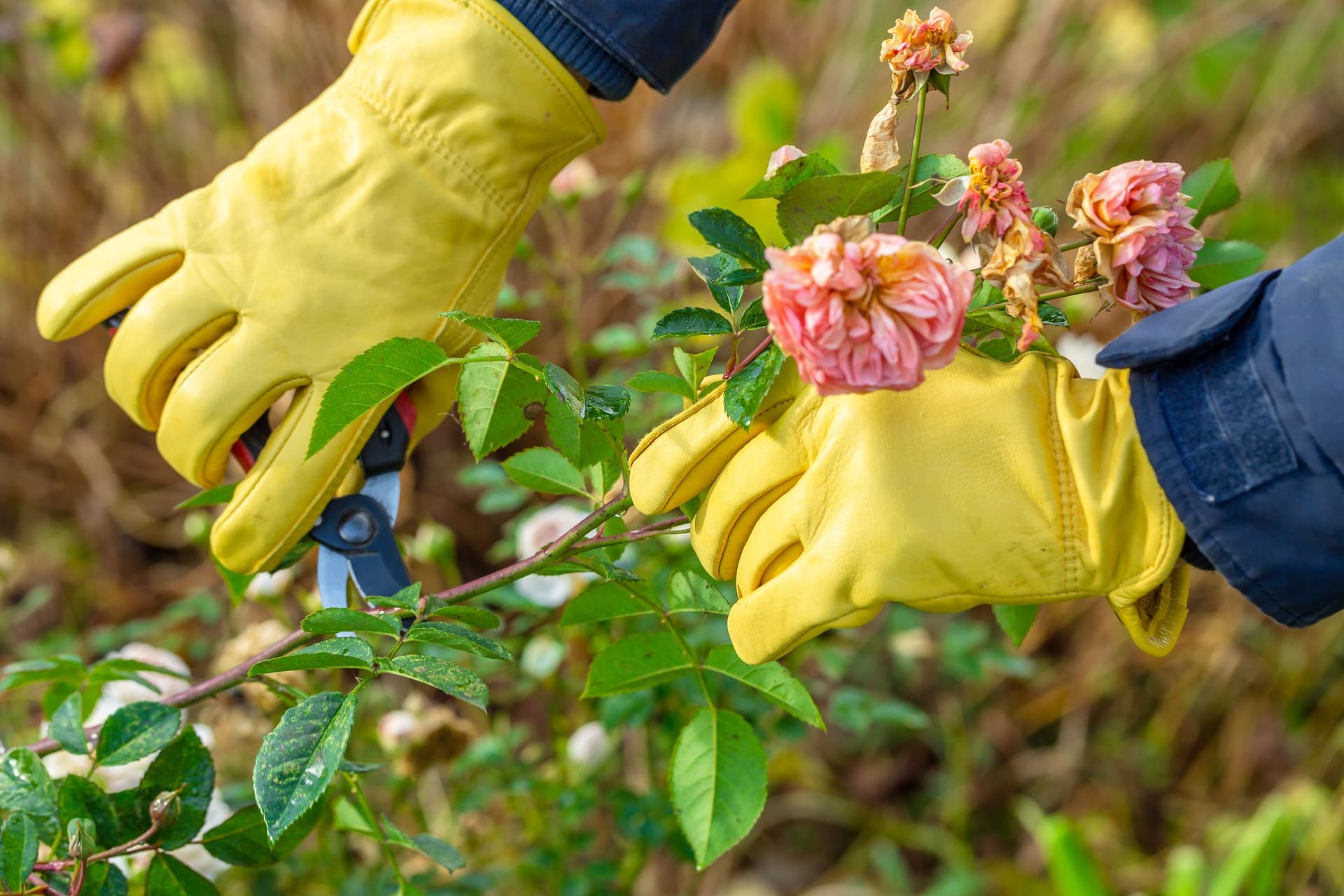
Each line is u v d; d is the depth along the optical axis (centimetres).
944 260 64
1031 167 245
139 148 239
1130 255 70
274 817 68
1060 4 246
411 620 91
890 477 74
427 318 99
